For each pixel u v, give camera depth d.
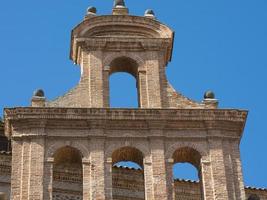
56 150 52.62
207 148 53.44
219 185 52.00
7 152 62.16
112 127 53.59
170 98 55.78
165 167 52.34
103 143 53.00
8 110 53.50
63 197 61.81
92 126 53.44
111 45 57.78
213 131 54.00
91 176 51.69
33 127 53.25
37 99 54.47
